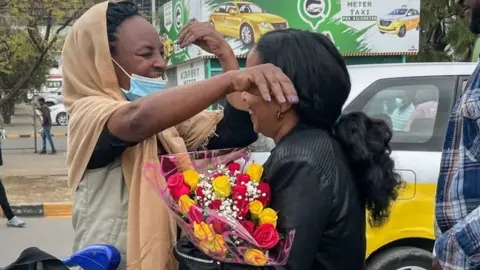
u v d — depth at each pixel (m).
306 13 7.95
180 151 1.85
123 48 1.82
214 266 1.55
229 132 2.00
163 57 1.92
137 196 1.73
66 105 1.86
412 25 8.38
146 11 10.12
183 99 1.54
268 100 1.43
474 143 1.67
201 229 1.49
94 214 1.78
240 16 7.58
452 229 1.65
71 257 1.69
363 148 1.56
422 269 3.85
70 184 1.80
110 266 1.68
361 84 3.98
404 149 3.86
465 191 1.70
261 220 1.48
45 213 8.80
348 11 8.16
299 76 1.55
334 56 1.60
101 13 1.81
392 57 8.43
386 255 3.85
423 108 3.95
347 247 1.54
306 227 1.45
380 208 1.66
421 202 3.79
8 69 9.95
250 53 1.64
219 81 1.52
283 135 1.62
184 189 1.56
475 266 1.61
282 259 1.45
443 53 11.25
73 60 1.83
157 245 1.68
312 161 1.50
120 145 1.66
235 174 1.60
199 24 2.06
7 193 9.91
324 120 1.60
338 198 1.51
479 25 1.83
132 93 1.83
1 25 9.26
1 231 7.61
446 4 10.76
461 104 1.72
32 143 19.75
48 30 9.32
